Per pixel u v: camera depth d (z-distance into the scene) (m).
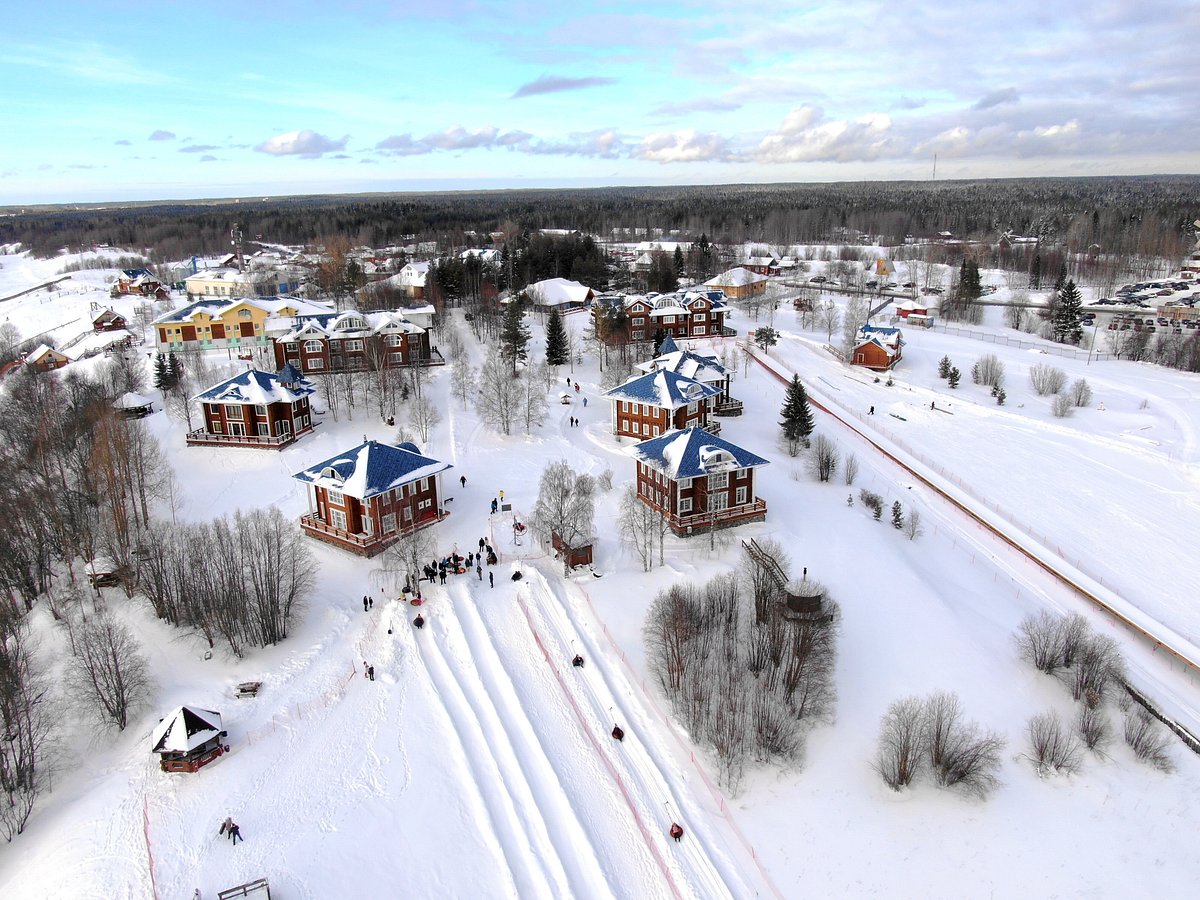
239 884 42.66
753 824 47.56
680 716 54.03
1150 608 73.00
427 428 106.38
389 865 44.19
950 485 97.44
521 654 61.25
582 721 54.69
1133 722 55.78
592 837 45.97
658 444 82.44
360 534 78.69
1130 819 48.81
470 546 78.38
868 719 55.22
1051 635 61.25
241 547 65.38
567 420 113.00
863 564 72.88
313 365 126.88
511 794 48.78
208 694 58.31
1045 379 135.62
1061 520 90.00
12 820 48.19
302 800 48.53
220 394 101.31
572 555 71.88
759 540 74.50
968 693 57.78
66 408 103.81
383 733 54.03
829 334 170.50
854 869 45.06
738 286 193.38
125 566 69.50
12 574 68.62
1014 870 45.34
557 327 134.75
